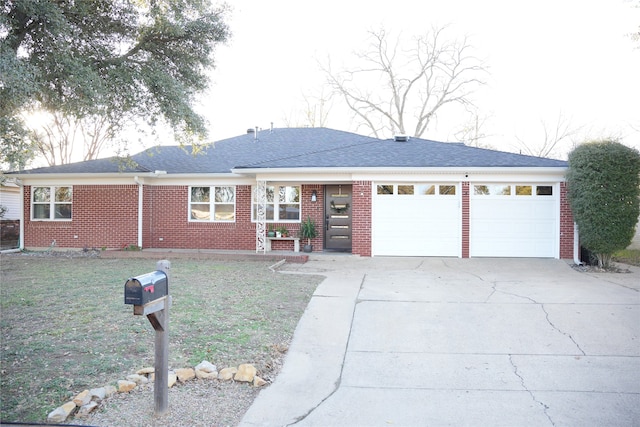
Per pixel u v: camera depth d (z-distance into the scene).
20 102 9.98
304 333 6.32
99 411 3.87
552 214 13.57
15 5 9.92
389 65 34.31
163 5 12.05
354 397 4.41
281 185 15.91
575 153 12.42
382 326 6.66
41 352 5.12
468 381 4.78
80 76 10.66
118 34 12.62
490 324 6.73
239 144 19.12
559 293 8.67
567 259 13.35
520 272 11.28
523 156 14.41
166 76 12.69
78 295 8.13
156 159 17.78
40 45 10.95
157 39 13.08
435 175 13.77
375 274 10.88
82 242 16.69
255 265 12.47
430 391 4.54
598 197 11.83
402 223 13.97
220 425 3.76
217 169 16.36
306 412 4.07
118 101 12.87
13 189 23.20
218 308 7.24
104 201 16.58
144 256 14.66
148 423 3.71
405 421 3.89
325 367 5.19
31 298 7.86
